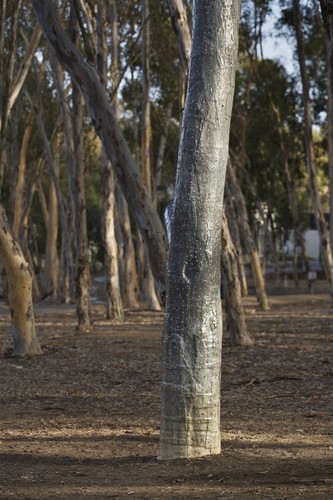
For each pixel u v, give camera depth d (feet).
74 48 45.11
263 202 204.44
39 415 39.73
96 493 24.21
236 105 152.35
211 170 26.78
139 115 142.31
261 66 149.48
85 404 43.04
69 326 98.32
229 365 57.72
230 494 23.35
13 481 26.20
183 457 27.81
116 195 133.59
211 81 26.63
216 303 27.35
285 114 153.99
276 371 54.24
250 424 35.73
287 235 221.66
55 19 45.39
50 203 166.30
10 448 31.76
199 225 26.81
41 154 144.97
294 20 110.83
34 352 65.16
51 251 166.40
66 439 33.45
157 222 45.09
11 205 136.98
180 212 26.94
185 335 27.25
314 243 291.17
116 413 39.99
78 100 83.05
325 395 44.01
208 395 27.78
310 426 35.04
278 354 64.18
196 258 26.89
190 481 25.13
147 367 58.39
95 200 245.86
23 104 140.46
